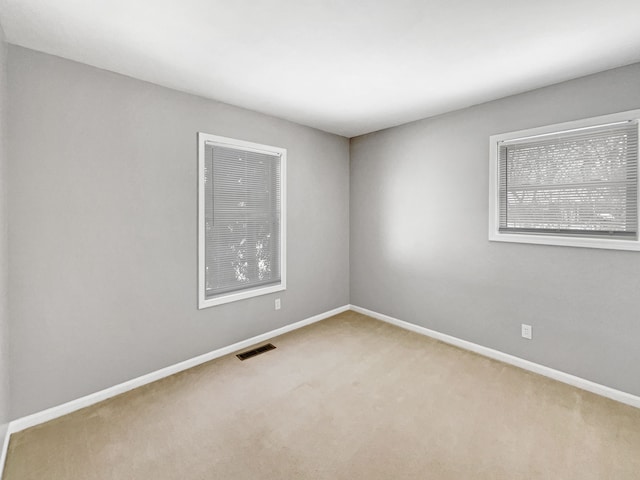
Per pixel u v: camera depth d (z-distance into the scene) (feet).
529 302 8.78
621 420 6.61
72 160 6.98
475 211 9.87
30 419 6.54
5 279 6.00
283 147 11.29
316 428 6.43
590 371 7.77
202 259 9.21
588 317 7.77
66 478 5.23
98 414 6.93
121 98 7.64
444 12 5.38
